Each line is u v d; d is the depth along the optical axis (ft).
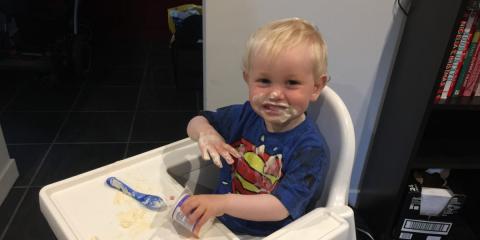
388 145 4.19
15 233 4.44
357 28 3.82
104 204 2.32
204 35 3.73
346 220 2.25
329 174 2.54
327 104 2.61
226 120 2.85
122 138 6.35
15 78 8.14
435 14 3.36
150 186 2.49
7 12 6.82
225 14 3.61
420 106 3.58
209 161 2.89
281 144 2.52
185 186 2.86
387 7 3.72
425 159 3.88
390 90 4.11
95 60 9.20
